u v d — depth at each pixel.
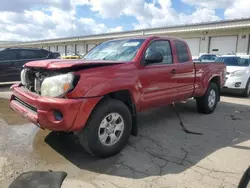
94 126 2.95
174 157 3.26
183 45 4.75
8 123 4.56
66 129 2.73
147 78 3.67
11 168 2.84
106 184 2.57
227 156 3.31
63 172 2.77
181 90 4.54
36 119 2.84
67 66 2.72
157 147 3.59
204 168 2.96
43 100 2.74
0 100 6.73
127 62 3.42
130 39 4.22
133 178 2.71
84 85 2.78
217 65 5.76
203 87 5.25
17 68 9.48
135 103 3.49
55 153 3.29
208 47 21.69
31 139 3.77
